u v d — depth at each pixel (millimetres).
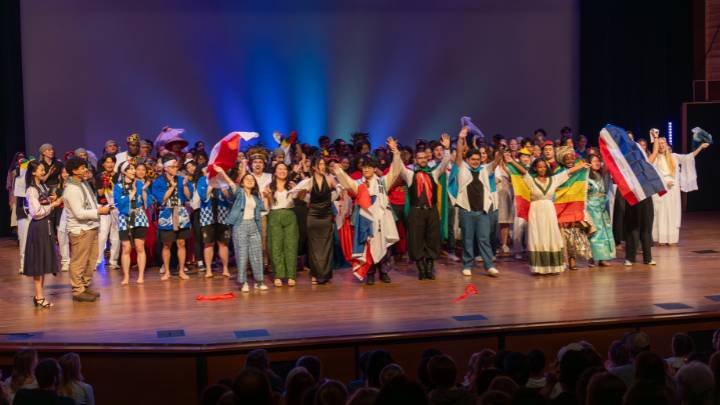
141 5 13477
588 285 8633
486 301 7965
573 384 4305
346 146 10945
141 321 7352
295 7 13914
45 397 4203
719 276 9008
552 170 9656
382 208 8750
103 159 9922
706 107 14453
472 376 5270
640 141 10766
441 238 9766
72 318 7480
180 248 9180
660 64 14680
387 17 14203
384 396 3225
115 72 13461
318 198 8766
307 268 9797
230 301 8109
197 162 9641
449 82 14453
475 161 9094
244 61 13820
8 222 13203
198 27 13656
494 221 9898
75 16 13305
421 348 6910
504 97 14617
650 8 14594
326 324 7180
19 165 10805
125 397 6621
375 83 14242
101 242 9859
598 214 9641
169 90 13625
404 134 14383
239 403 3490
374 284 8828
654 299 7949
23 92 13203
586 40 14609
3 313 7695
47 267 7852
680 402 4562
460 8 14398
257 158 9000
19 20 13047
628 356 5297
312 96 14055
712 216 14016
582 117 14711
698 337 7461
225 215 9211
